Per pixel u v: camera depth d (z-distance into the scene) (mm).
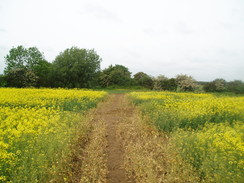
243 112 11953
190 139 6680
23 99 15258
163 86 45594
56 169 5309
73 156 7105
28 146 5824
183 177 5180
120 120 12297
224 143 6109
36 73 48969
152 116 11547
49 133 7051
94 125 10852
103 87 62562
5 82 42688
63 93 21250
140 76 80000
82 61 49781
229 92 43281
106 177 5965
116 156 7395
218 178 4680
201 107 13000
